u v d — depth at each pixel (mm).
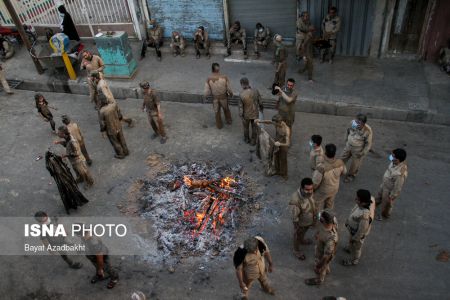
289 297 6898
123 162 9953
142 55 13258
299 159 9453
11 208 9094
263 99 11070
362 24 11500
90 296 7270
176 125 10945
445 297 6680
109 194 9141
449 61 10922
